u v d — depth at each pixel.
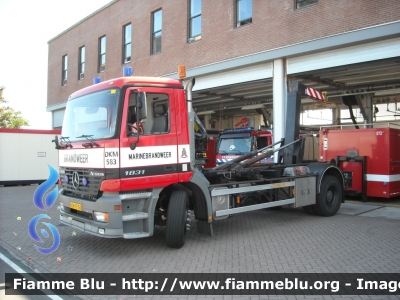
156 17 18.53
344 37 11.20
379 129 11.12
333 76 14.45
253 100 20.78
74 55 25.06
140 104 5.32
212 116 26.33
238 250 6.01
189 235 7.10
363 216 9.07
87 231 5.60
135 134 5.52
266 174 8.14
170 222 5.99
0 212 9.94
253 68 14.12
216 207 6.52
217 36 15.20
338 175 9.36
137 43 19.31
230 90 17.56
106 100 5.62
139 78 5.68
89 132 5.82
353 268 5.06
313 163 9.23
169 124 5.89
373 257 5.56
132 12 19.70
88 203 5.54
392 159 11.10
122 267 5.26
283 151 9.27
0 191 15.33
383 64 12.20
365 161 11.27
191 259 5.57
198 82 16.23
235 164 8.09
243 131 14.16
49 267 5.32
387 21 10.45
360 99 18.19
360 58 11.26
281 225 8.00
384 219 8.65
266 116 22.33
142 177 5.54
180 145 5.99
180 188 6.16
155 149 5.70
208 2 15.59
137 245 6.46
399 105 19.34
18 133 17.62
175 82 6.03
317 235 7.02
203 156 7.02
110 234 5.28
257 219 8.73
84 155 5.75
